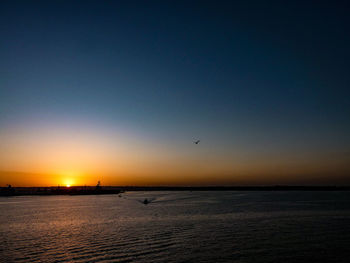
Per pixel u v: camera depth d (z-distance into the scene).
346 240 44.09
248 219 70.62
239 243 42.31
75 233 52.19
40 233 52.62
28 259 35.34
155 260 34.25
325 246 40.38
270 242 42.91
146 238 46.41
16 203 150.62
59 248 40.38
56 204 139.75
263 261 33.81
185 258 34.97
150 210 99.69
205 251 38.03
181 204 131.38
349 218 71.50
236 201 153.88
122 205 128.12
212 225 60.31
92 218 76.56
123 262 33.62
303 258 34.91
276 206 113.12
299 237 46.44
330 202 139.12
